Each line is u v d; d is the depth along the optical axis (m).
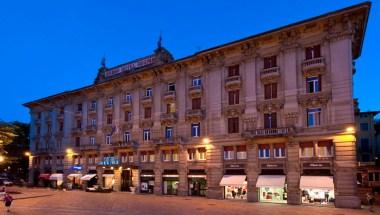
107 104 60.00
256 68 42.12
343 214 28.69
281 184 37.41
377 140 69.31
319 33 37.88
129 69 60.09
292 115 38.44
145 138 53.19
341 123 35.16
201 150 46.16
